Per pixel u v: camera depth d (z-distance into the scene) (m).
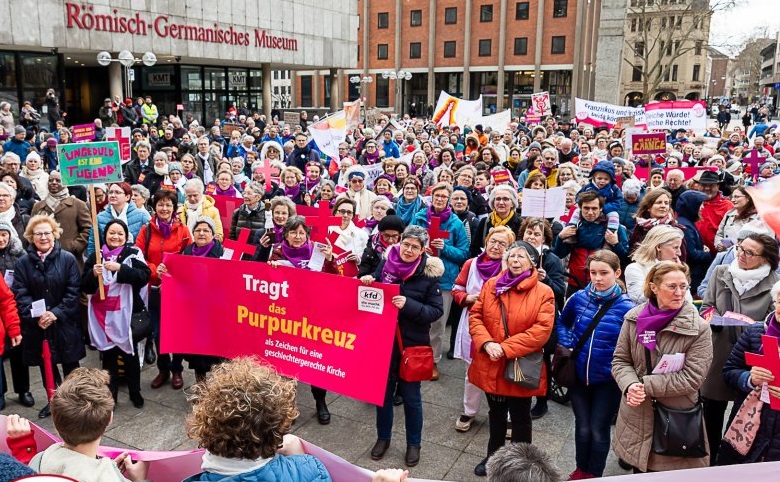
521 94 55.91
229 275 5.16
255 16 30.70
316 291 4.77
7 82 22.06
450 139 16.72
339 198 6.39
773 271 4.14
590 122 20.81
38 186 8.73
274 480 2.14
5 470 1.87
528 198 6.00
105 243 5.49
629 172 9.57
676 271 3.44
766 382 3.09
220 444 2.13
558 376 4.13
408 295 4.52
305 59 34.47
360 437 5.00
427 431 5.09
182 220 7.31
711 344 3.45
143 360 6.42
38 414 5.31
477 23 55.81
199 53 27.91
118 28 24.17
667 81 85.50
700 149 13.65
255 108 35.50
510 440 4.84
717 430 4.24
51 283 5.19
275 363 5.06
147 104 21.64
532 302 4.18
